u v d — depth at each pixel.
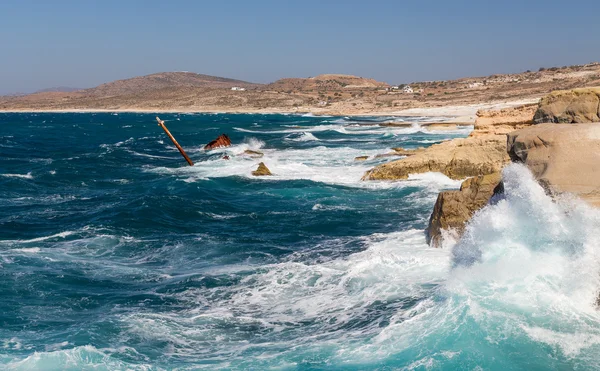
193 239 18.38
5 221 21.48
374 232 18.59
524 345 8.91
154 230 19.56
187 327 11.55
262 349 10.36
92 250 17.25
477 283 11.03
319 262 15.51
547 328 9.27
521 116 30.80
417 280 12.98
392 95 199.50
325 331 10.99
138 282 14.36
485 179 14.81
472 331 9.44
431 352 9.12
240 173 33.00
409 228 18.86
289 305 12.52
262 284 13.83
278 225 20.14
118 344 10.73
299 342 10.55
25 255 16.58
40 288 13.86
